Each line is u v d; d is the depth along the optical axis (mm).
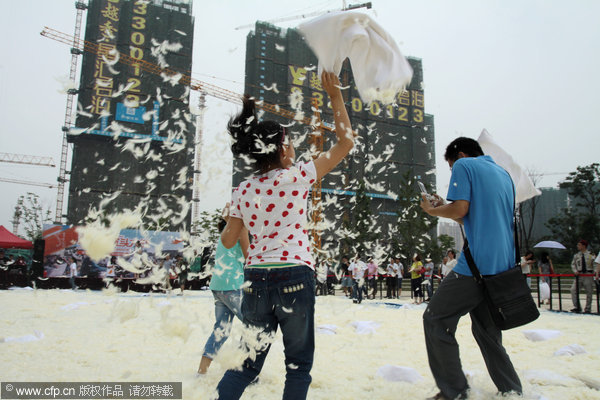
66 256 16109
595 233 34750
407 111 85688
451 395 2230
